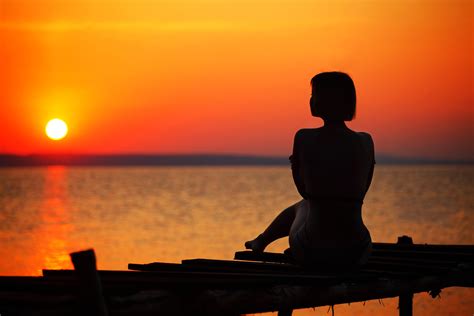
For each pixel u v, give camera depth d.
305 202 6.98
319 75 6.77
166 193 125.12
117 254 39.62
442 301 19.34
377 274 6.58
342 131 6.69
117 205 89.31
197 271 6.85
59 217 69.44
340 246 6.58
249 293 5.67
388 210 68.25
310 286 6.18
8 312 4.75
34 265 35.56
